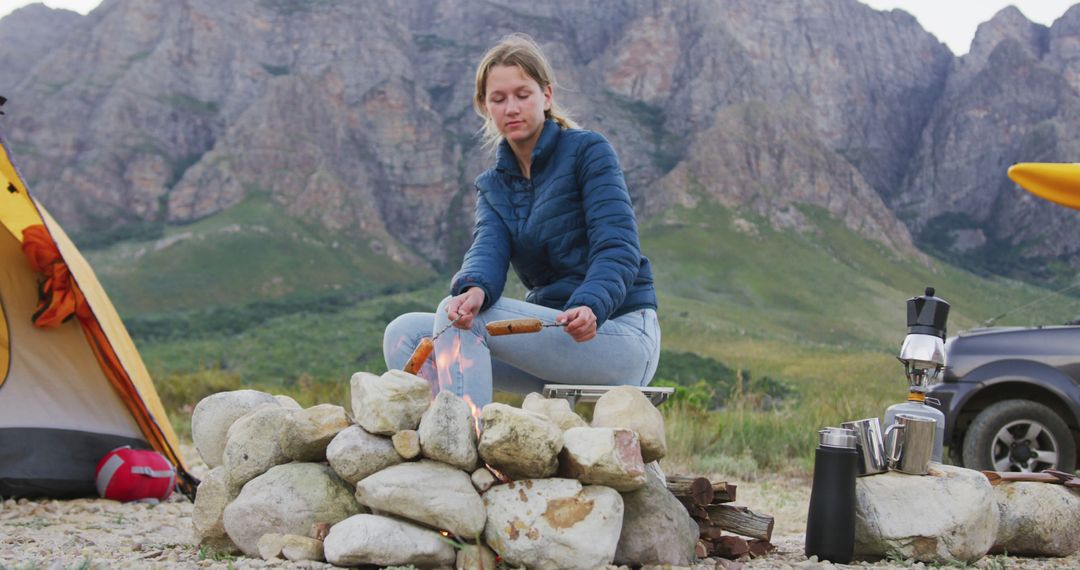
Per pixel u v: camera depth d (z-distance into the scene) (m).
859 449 3.79
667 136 178.88
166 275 126.94
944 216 189.00
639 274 4.07
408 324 3.93
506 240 4.02
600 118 175.62
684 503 3.78
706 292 134.12
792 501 6.76
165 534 4.75
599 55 193.25
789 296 135.75
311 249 141.25
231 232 139.75
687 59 187.88
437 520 3.17
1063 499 4.06
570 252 3.99
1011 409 6.90
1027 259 174.50
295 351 86.50
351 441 3.33
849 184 174.25
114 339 6.66
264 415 3.64
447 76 190.38
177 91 177.50
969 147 191.62
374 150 172.12
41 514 5.61
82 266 6.86
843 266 151.12
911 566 3.55
